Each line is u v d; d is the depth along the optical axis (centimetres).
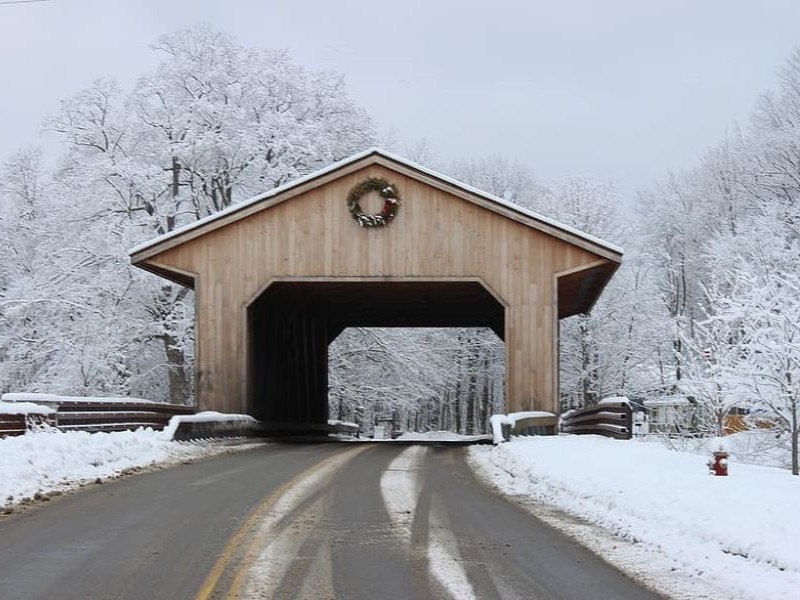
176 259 2594
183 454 1805
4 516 1009
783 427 1978
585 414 2859
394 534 915
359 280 2559
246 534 899
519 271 2548
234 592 675
